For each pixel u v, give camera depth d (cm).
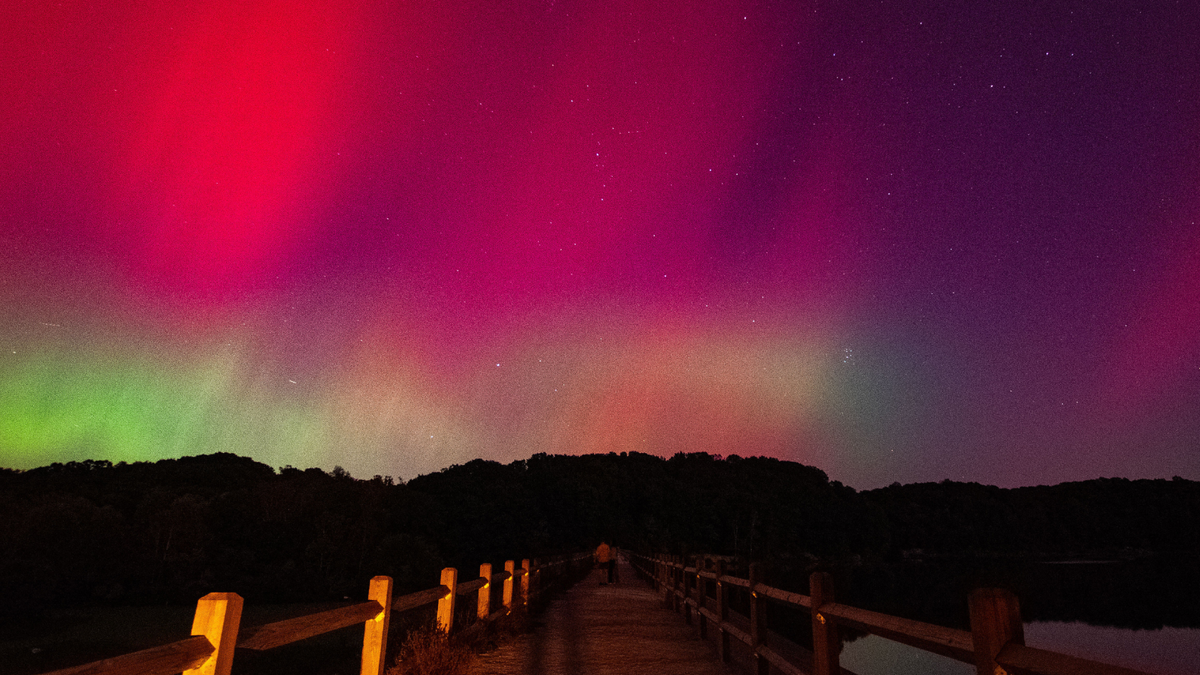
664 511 12431
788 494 13300
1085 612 4984
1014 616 209
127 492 8950
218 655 255
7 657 3719
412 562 7888
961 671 2208
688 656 824
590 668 744
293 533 8125
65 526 6353
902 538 12544
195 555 7206
